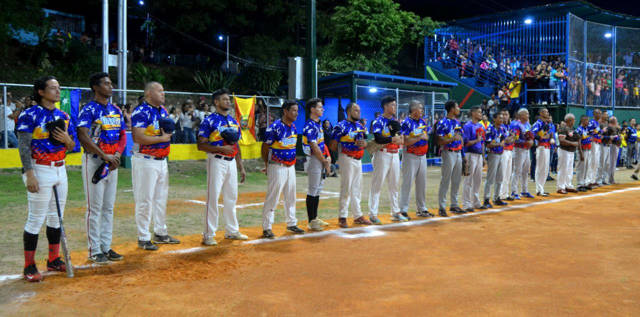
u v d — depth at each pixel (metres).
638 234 6.60
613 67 23.61
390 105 7.36
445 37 25.00
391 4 24.05
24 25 21.38
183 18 26.92
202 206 8.90
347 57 23.83
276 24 30.08
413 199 10.30
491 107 19.92
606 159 12.94
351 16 23.22
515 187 10.20
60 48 22.56
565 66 20.33
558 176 11.26
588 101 22.20
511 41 22.77
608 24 23.45
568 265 5.03
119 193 10.11
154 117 5.53
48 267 4.80
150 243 5.73
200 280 4.50
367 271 4.80
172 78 26.38
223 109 6.04
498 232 6.77
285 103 6.34
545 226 7.22
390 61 25.69
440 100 19.05
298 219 7.86
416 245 5.96
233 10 28.67
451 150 8.21
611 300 3.96
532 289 4.24
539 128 10.54
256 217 7.91
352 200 7.35
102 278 4.55
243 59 26.94
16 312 3.67
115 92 13.84
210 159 5.96
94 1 26.89
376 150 7.38
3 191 9.88
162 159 5.73
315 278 4.56
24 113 4.39
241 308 3.77
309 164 6.98
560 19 21.31
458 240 6.25
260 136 16.92
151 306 3.81
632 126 18.50
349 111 7.13
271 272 4.77
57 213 4.65
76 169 12.86
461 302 3.91
